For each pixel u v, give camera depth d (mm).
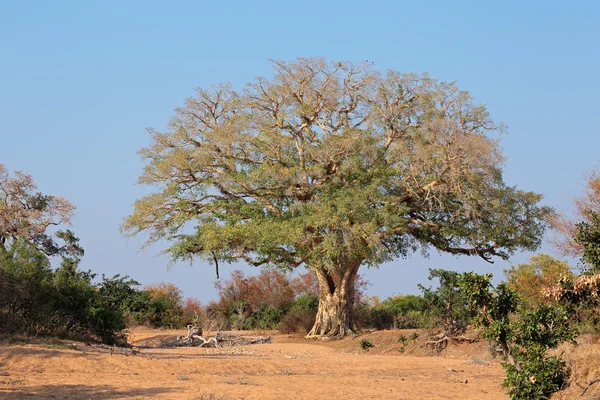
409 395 15320
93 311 24766
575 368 14555
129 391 14406
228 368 19203
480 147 33625
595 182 25922
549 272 27609
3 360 17438
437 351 28391
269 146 36344
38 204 47000
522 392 14312
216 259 36469
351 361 23344
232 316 50719
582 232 16219
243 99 38344
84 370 17219
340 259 36938
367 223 33062
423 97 36000
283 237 33594
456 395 15516
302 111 37250
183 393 14320
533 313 14852
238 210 36844
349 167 35594
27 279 22828
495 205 34688
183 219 36594
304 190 36062
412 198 36656
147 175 37156
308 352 30312
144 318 47438
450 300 29312
